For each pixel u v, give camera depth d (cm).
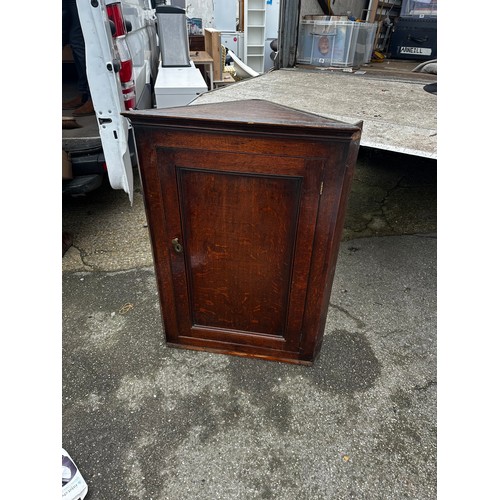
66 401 132
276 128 95
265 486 108
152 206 117
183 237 123
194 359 149
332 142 96
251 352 148
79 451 116
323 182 103
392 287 196
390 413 130
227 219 116
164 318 145
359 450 118
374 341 161
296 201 109
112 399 133
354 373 145
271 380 141
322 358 151
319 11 384
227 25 725
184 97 260
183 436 121
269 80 291
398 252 227
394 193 304
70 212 259
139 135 104
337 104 215
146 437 121
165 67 346
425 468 113
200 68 443
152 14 399
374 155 380
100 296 183
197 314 143
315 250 116
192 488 108
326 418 128
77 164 206
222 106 124
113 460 114
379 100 228
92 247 221
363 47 384
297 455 116
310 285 124
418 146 148
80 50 266
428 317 176
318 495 106
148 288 188
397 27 444
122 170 201
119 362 147
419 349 157
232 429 124
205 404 132
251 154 102
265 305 134
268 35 719
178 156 106
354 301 185
